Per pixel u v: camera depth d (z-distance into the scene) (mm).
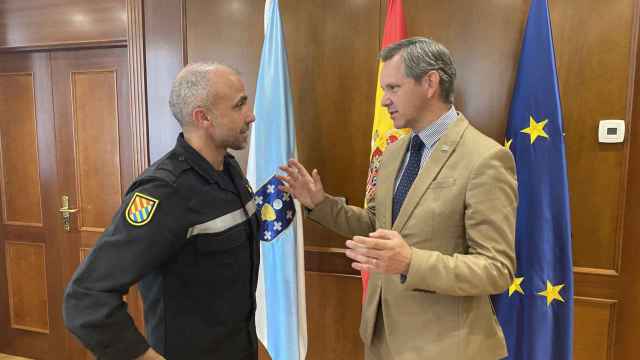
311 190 1398
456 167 1088
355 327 2137
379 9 1965
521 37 1833
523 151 1696
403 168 1267
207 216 1098
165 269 1088
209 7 2164
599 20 1760
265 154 1877
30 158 2752
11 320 2863
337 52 2031
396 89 1144
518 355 1762
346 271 2123
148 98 2277
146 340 1035
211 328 1139
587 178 1835
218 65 1141
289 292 1882
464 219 1077
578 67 1798
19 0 2553
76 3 2471
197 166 1105
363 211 1466
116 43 2445
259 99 1892
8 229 2838
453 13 1888
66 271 2766
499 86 1874
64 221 2729
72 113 2645
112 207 2662
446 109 1161
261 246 1915
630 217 1806
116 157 2615
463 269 980
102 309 945
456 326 1101
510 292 1734
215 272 1129
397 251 971
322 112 2080
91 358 2773
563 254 1670
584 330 1891
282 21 2068
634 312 1833
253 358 1277
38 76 2678
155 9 2223
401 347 1155
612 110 1782
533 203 1679
